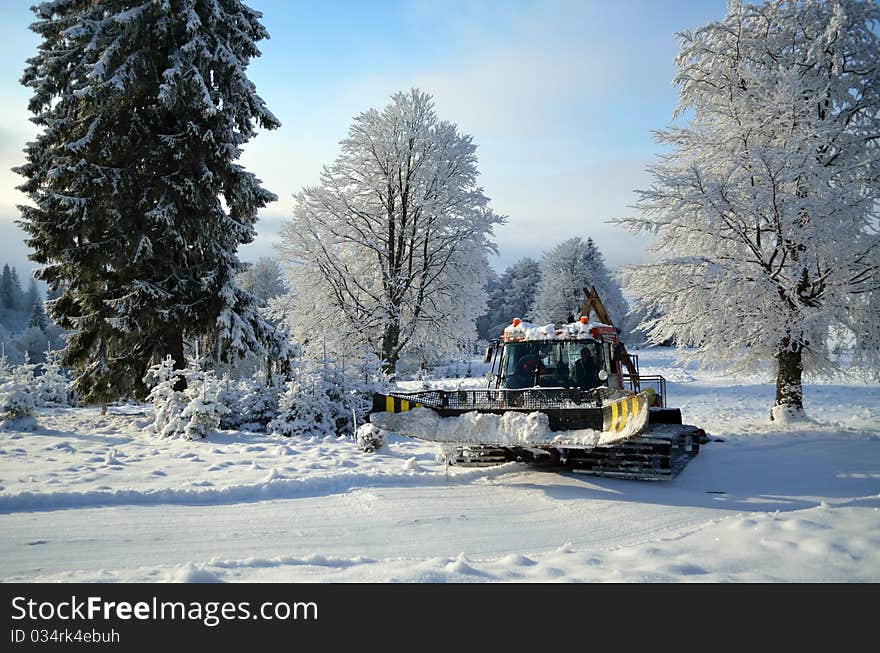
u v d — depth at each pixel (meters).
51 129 15.82
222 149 16.09
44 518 6.41
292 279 26.11
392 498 7.50
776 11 16.66
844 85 15.83
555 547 5.66
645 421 6.95
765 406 21.47
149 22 15.78
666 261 15.16
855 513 6.39
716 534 5.77
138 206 15.72
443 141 26.41
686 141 17.00
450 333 27.19
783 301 14.56
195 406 12.52
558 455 9.49
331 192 26.30
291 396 13.51
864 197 14.12
